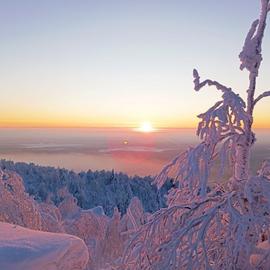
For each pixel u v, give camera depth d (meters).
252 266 4.02
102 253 14.12
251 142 4.46
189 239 4.06
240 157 4.47
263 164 4.46
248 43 4.47
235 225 4.00
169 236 4.42
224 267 4.13
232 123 4.30
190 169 4.27
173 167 4.71
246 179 4.35
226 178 4.56
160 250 4.30
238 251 4.11
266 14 4.42
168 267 4.02
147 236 4.47
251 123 4.43
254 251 4.11
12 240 5.00
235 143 4.37
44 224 13.11
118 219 14.90
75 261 5.12
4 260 4.55
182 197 4.91
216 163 4.39
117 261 4.96
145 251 4.41
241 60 4.50
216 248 4.34
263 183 4.20
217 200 4.48
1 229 5.52
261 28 4.45
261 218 4.06
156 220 4.48
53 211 16.84
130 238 4.54
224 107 4.19
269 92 4.44
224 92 4.23
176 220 4.47
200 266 4.13
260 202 4.28
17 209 10.92
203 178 4.24
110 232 14.59
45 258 4.72
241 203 4.18
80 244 5.25
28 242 4.95
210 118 4.18
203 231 4.07
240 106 4.19
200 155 4.29
